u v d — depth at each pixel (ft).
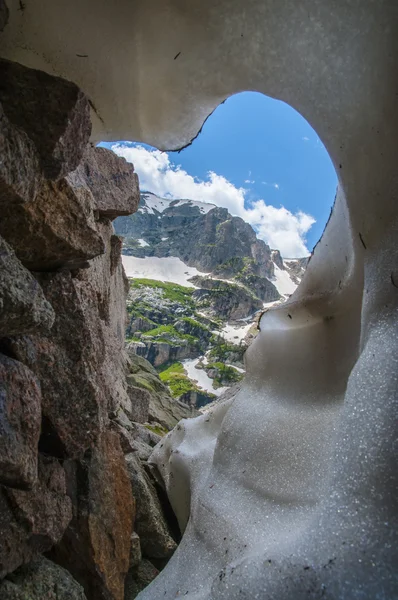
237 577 6.34
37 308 6.55
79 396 8.46
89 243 8.50
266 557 6.30
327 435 8.92
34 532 7.36
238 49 9.33
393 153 7.53
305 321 10.82
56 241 7.93
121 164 13.73
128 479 11.34
